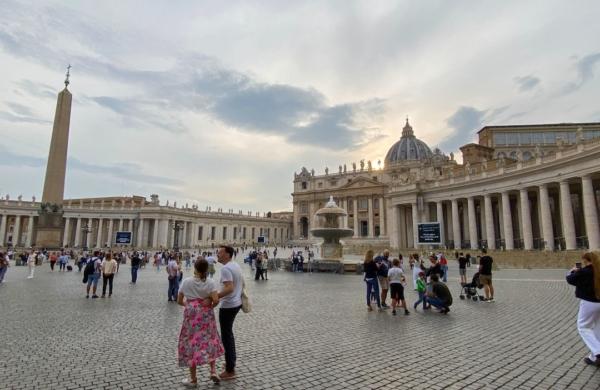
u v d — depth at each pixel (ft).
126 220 289.74
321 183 357.00
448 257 114.93
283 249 259.80
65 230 264.93
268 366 19.40
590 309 19.83
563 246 128.06
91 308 36.73
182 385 16.67
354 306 38.75
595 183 125.90
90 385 16.61
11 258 136.67
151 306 38.19
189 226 304.50
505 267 94.38
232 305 18.13
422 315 33.78
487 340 24.76
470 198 153.17
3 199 244.42
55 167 118.21
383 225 300.61
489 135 209.36
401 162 329.93
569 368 19.16
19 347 22.58
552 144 200.75
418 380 17.44
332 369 18.94
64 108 119.96
